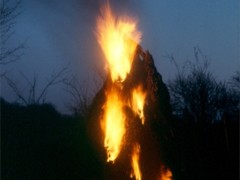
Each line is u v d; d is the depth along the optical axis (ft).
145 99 38.40
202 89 70.33
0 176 55.57
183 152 42.86
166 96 38.81
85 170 43.98
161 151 38.63
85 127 42.96
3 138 60.03
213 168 52.08
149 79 38.34
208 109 69.41
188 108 68.90
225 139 55.06
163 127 38.70
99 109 40.11
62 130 61.16
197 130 56.29
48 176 52.24
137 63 38.45
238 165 52.54
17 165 56.29
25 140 59.36
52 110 69.26
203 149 53.62
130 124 38.37
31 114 67.51
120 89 38.75
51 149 53.62
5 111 67.05
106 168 39.14
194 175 48.44
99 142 40.98
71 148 50.24
